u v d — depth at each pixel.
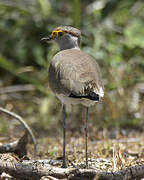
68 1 18.31
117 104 14.52
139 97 15.20
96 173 7.35
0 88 16.48
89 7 18.05
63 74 8.29
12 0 18.00
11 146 9.53
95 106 14.44
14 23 17.75
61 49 10.48
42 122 14.35
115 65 15.56
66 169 7.60
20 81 17.06
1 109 10.97
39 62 16.67
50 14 17.55
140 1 18.50
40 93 16.59
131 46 16.16
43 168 7.62
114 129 13.69
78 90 7.88
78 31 10.41
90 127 13.64
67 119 14.37
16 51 17.33
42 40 10.57
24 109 15.71
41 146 11.62
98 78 8.25
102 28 17.27
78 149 11.02
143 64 16.08
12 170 7.67
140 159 9.74
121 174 7.40
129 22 17.92
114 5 17.47
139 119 14.03
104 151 10.50
